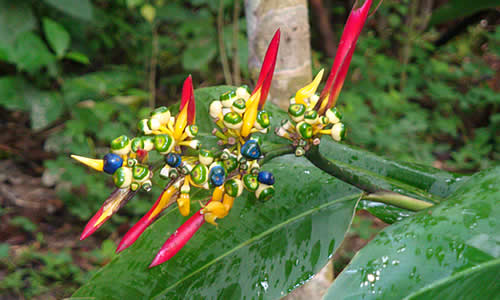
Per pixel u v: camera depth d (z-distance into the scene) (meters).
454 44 4.49
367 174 0.65
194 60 3.37
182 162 0.50
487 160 2.97
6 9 2.88
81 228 2.42
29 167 2.81
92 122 2.87
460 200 0.51
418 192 0.64
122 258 0.62
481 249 0.48
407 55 3.71
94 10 3.54
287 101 0.96
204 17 3.72
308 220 0.61
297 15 0.94
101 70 3.71
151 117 0.49
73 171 2.54
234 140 0.51
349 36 0.51
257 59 0.97
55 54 3.33
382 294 0.48
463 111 3.77
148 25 3.75
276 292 0.59
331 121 0.51
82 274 2.11
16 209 2.47
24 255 2.18
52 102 2.94
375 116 3.25
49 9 3.35
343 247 2.10
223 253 0.61
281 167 0.65
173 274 0.61
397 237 0.50
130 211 2.53
